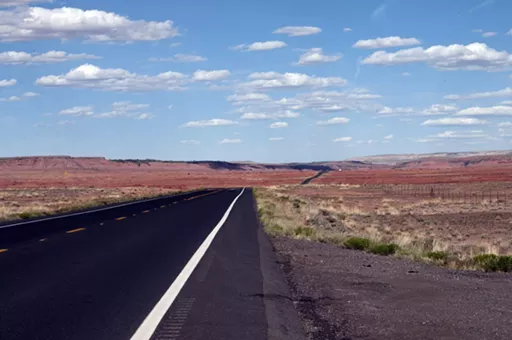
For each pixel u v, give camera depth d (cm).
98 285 1282
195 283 1313
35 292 1202
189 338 866
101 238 2297
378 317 1030
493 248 2603
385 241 2573
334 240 2489
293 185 13650
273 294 1202
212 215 3778
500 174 15675
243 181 18200
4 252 1845
